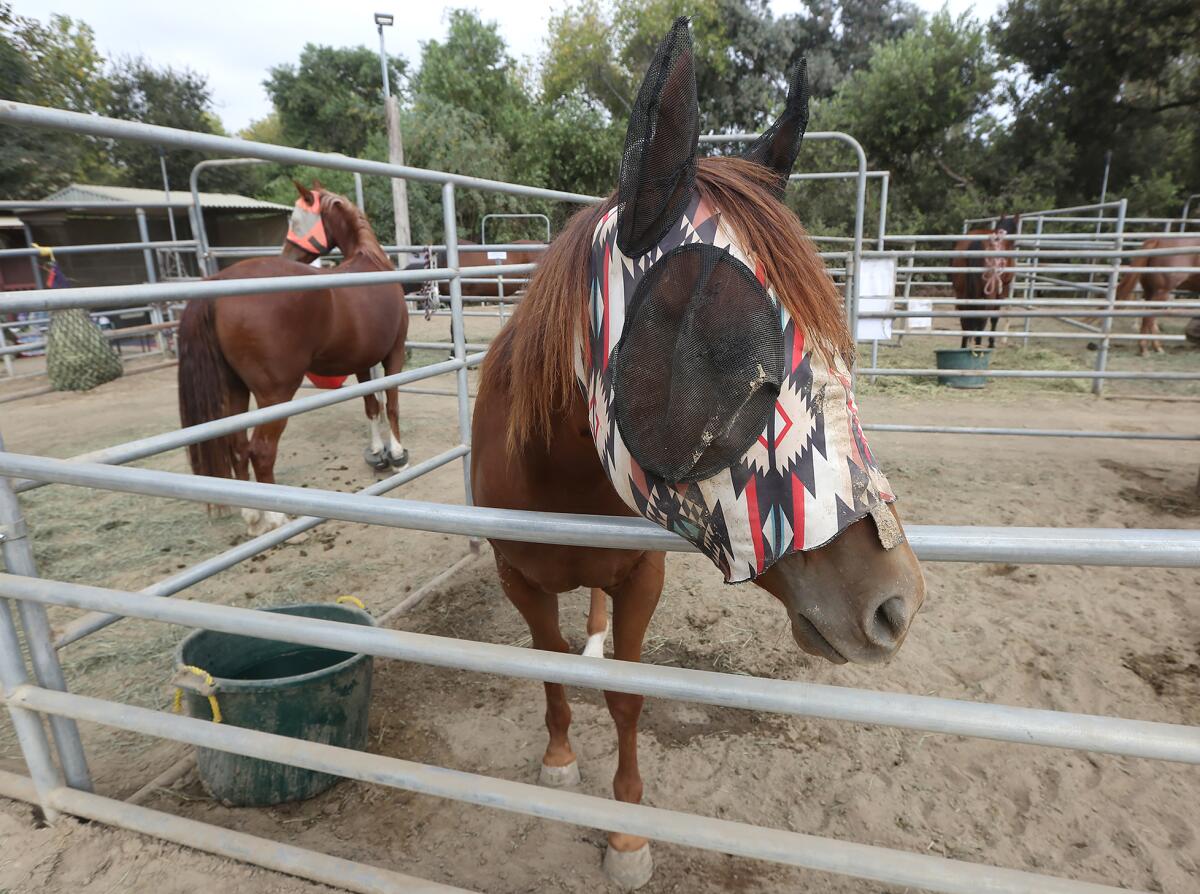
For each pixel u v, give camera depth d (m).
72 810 1.84
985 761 2.17
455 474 5.02
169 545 3.89
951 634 2.84
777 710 1.14
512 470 1.43
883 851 1.19
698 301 0.78
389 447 5.41
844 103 18.33
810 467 0.77
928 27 17.88
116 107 24.95
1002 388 7.10
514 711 2.46
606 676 1.21
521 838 1.90
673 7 21.36
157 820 1.76
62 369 7.43
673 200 0.84
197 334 3.46
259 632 1.45
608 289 0.92
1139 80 16.91
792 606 0.85
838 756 2.21
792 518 0.78
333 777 2.10
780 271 0.81
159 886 1.66
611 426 0.90
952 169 18.50
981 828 1.92
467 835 1.92
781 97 22.97
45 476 1.55
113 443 5.79
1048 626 2.87
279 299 3.59
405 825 1.95
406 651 1.34
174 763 2.21
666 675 1.19
